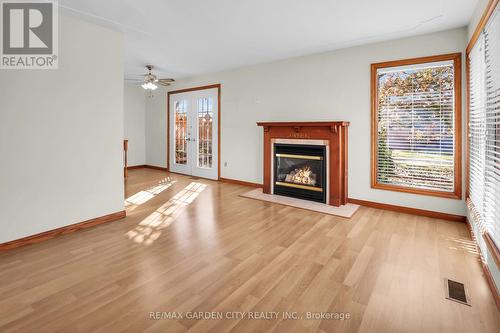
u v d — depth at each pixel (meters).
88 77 3.23
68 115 3.07
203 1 2.75
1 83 2.60
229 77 5.81
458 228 3.25
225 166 6.06
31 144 2.80
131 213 3.85
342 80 4.27
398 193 3.91
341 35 3.68
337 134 4.09
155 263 2.39
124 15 3.06
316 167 4.45
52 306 1.79
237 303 1.84
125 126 7.63
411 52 3.68
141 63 5.27
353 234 3.08
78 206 3.20
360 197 4.23
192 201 4.50
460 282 2.10
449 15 3.04
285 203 4.34
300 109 4.77
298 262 2.42
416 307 1.80
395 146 3.93
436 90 3.57
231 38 3.83
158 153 7.79
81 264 2.37
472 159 3.10
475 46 2.84
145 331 1.58
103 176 3.43
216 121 6.16
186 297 1.90
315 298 1.90
